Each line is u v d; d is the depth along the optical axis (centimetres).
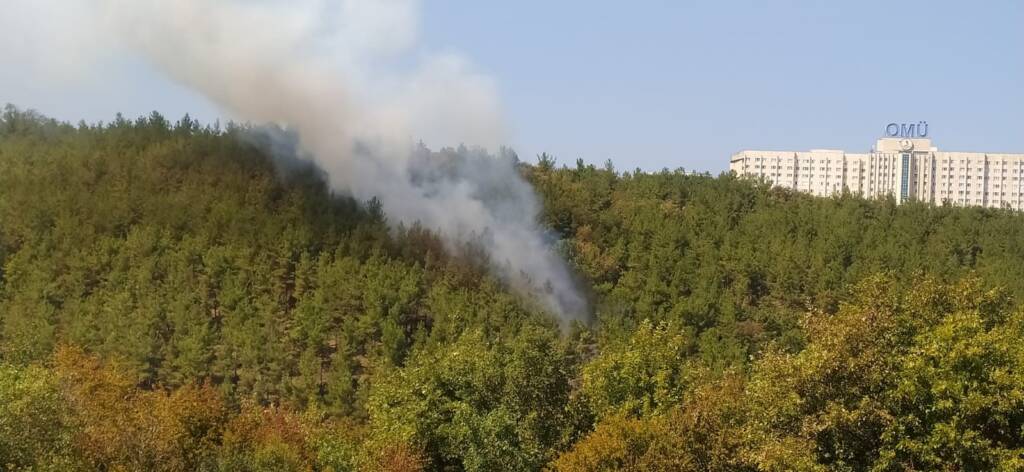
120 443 2758
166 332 6981
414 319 7569
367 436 3425
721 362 5850
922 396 2105
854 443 2208
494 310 7444
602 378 3175
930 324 2291
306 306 7238
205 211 9300
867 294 2358
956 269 9088
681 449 2430
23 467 2469
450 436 3059
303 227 8906
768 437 2288
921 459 2080
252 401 4744
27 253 8100
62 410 2706
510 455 2894
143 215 9175
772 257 9075
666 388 3112
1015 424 2145
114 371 4231
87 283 7888
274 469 2844
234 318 7069
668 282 8525
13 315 6819
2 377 2795
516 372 3102
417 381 3266
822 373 2184
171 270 7869
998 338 2131
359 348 6900
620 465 2434
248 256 8175
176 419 3066
